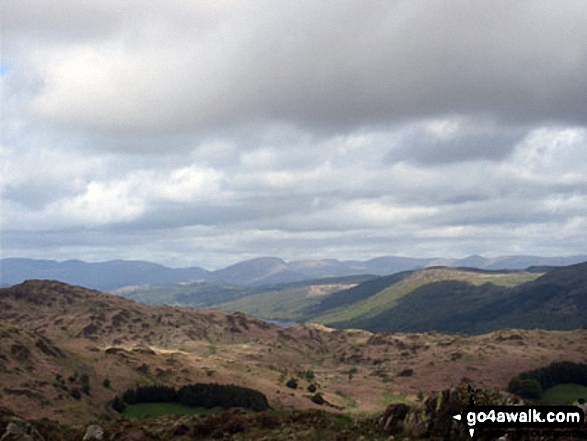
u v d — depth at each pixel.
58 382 111.12
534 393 156.00
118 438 50.47
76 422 91.56
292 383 157.00
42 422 61.00
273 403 133.38
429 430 42.47
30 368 113.94
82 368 128.50
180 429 55.12
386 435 45.19
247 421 56.59
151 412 112.50
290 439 47.53
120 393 119.12
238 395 126.44
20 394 97.62
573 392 161.38
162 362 154.38
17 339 126.94
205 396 123.62
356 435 46.66
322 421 54.50
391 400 153.50
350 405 144.00
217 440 50.97
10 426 45.19
